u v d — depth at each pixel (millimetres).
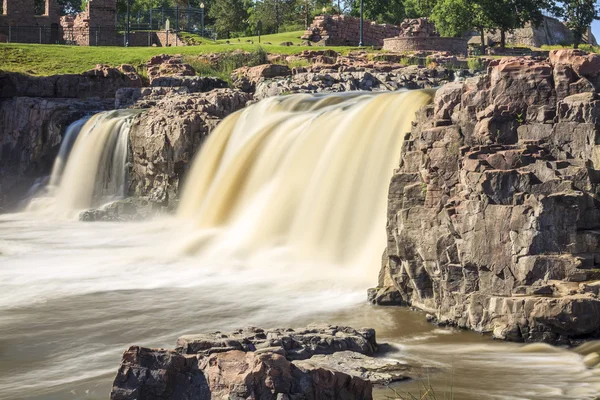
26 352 18453
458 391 14570
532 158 20062
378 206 27891
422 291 21547
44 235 38438
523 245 18672
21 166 53812
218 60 70562
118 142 47719
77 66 71812
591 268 18344
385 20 138125
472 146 21172
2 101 57281
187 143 43219
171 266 29031
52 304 23531
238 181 36406
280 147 35344
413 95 30500
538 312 17703
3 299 24312
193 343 14172
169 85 58875
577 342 17516
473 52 93375
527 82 21625
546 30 128875
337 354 15945
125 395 12930
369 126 30812
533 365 16312
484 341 18375
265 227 31656
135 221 42781
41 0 131000
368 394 13555
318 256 28625
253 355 12828
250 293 24281
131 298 24109
